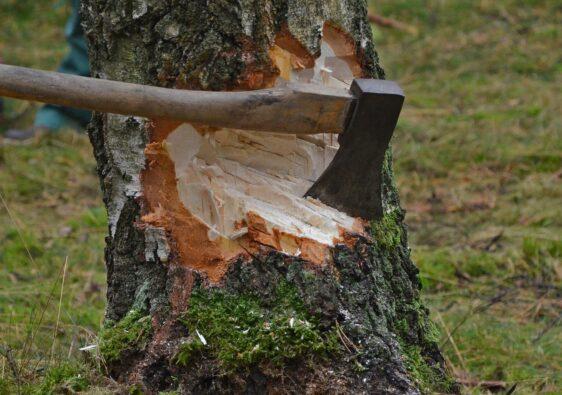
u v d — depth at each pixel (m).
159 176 5.16
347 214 5.19
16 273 8.67
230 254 5.09
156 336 5.11
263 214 5.06
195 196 5.11
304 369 4.88
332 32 5.17
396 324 5.34
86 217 10.16
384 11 17.52
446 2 17.72
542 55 15.39
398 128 12.59
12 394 5.14
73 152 12.11
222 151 5.14
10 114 13.66
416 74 15.02
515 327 7.71
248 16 4.86
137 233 5.23
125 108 4.58
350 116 4.77
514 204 10.48
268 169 5.23
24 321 7.21
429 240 9.72
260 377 4.93
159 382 5.04
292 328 4.89
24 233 9.58
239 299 5.04
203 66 4.91
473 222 10.10
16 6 17.69
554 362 7.07
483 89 14.12
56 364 5.46
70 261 9.02
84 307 7.84
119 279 5.34
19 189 11.05
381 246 5.35
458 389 5.56
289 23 4.95
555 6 17.31
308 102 4.68
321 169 5.25
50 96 4.52
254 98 4.65
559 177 11.13
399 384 4.86
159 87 4.70
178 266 5.13
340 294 5.01
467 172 11.45
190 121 4.66
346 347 4.90
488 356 7.12
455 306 8.13
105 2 5.05
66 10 17.44
